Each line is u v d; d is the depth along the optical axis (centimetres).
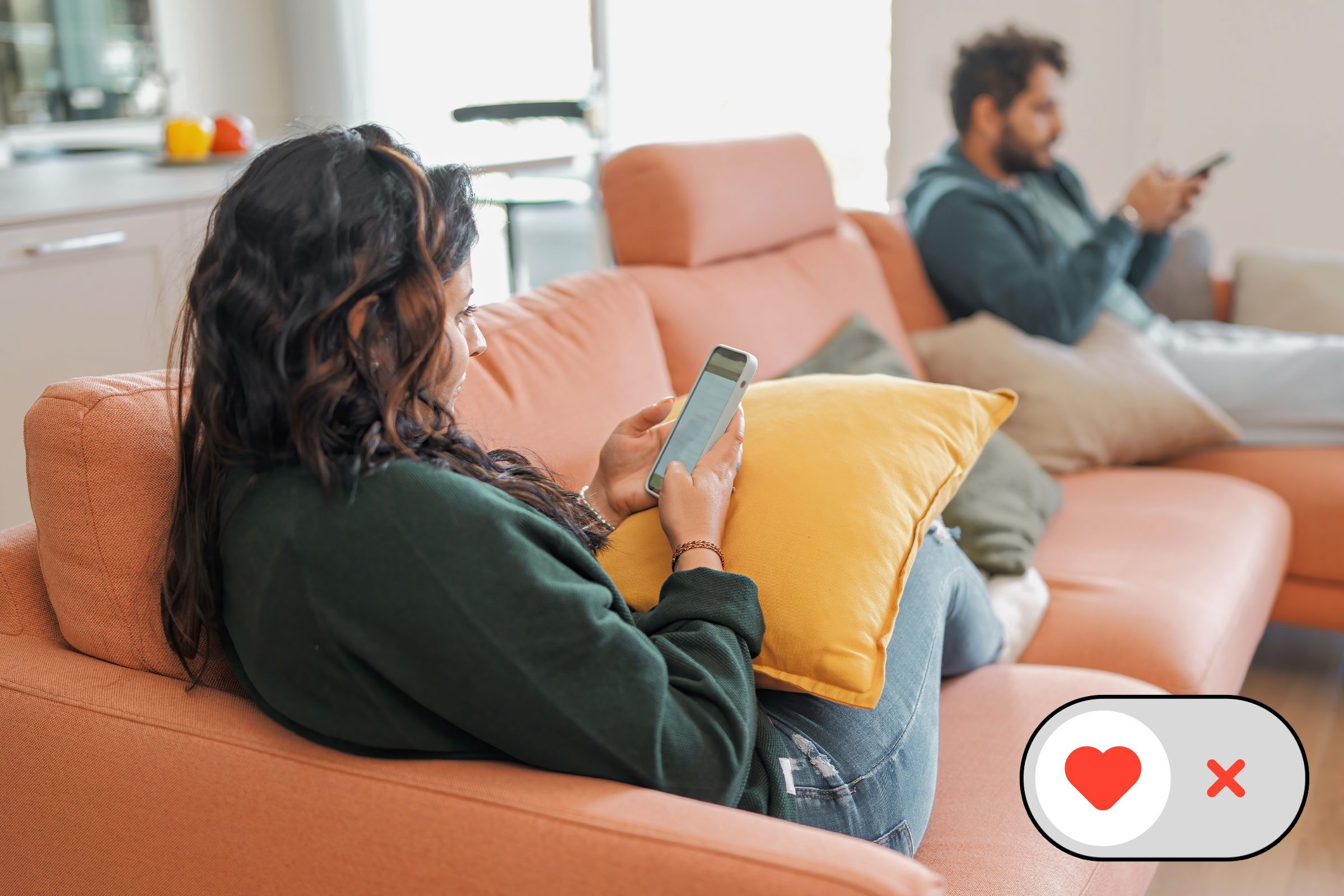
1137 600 149
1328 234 333
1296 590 197
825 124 439
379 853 73
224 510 75
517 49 493
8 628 90
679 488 95
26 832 84
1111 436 202
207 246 74
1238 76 334
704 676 79
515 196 402
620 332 145
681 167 169
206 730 79
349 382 71
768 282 181
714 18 448
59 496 84
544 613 71
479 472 80
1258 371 212
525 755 73
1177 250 256
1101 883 100
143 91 455
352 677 72
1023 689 127
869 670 92
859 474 103
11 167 326
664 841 67
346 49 514
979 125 245
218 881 78
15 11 401
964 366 207
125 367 246
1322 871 153
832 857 65
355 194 71
